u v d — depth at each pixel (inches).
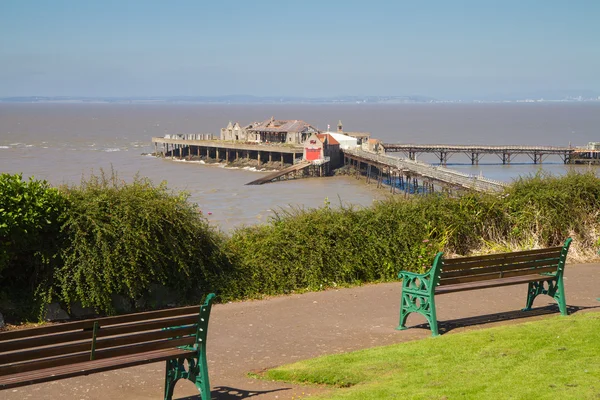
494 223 706.8
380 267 616.1
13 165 3612.2
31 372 271.4
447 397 293.7
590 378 307.1
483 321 460.8
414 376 328.5
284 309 513.0
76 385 348.5
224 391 337.4
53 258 494.6
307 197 2603.3
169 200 553.9
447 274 429.4
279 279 572.1
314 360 372.2
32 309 489.4
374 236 619.2
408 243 633.0
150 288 534.3
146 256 510.6
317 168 3624.5
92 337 278.5
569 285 571.8
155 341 297.0
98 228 500.4
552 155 4877.0
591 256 685.9
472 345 372.8
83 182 565.3
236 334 446.0
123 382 353.7
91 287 489.7
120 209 521.7
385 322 467.8
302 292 571.8
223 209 2197.3
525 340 375.6
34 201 491.5
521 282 458.3
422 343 386.6
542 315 475.2
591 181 738.2
